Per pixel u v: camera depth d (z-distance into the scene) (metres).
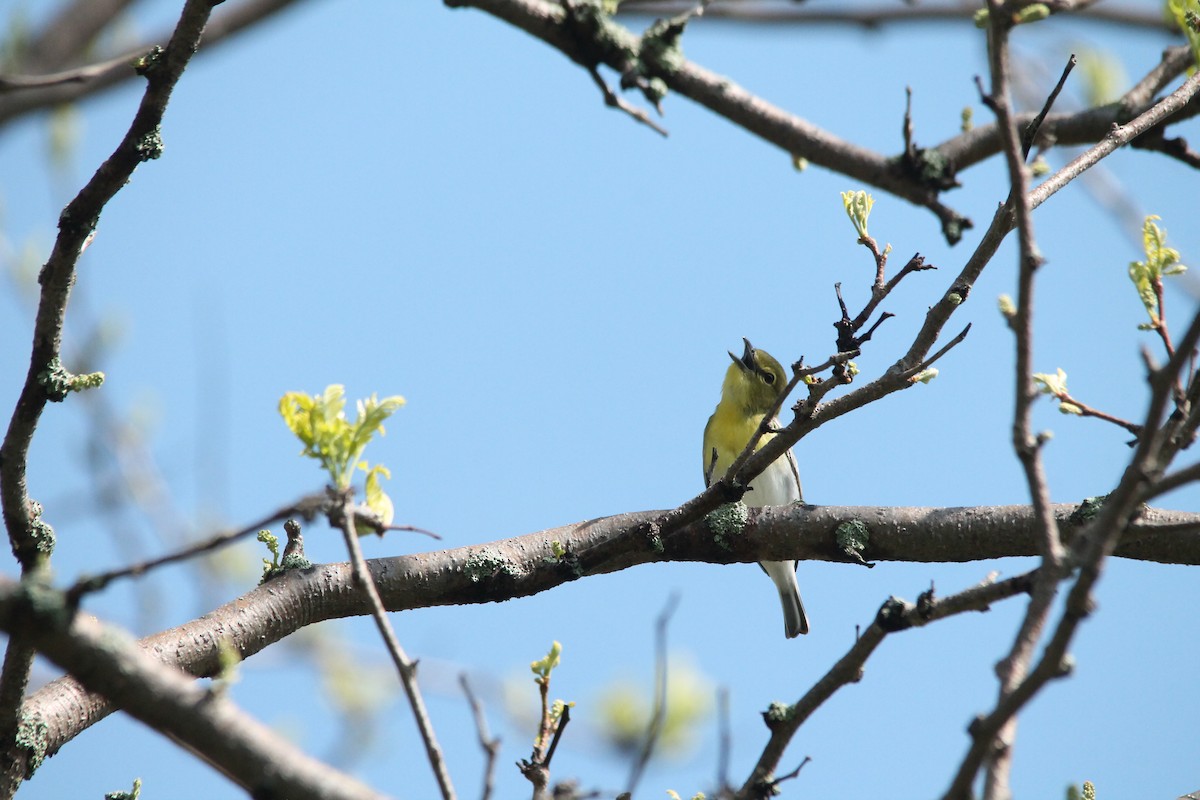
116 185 7.20
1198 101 11.52
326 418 6.45
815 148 12.91
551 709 7.25
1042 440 5.89
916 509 9.69
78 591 5.12
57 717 8.12
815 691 7.44
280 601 8.95
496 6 12.68
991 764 5.58
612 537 9.56
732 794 7.44
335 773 5.30
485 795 6.03
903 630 7.03
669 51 12.90
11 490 7.40
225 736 5.18
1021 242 5.86
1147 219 7.56
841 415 7.88
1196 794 8.70
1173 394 6.82
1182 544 9.02
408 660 5.87
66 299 7.29
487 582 9.29
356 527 6.57
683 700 11.85
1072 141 12.21
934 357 7.42
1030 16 6.07
